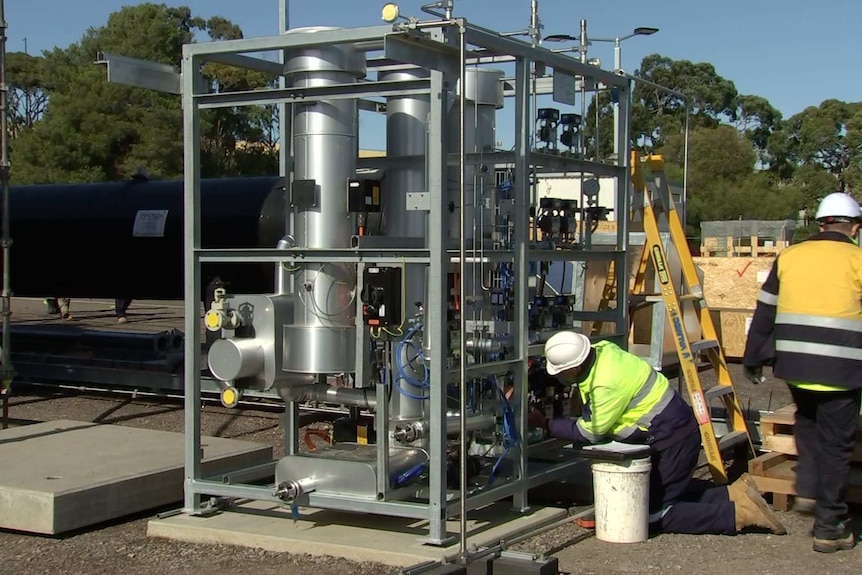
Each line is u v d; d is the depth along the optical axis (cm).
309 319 576
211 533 570
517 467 607
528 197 602
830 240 571
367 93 543
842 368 548
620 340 711
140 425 962
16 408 1059
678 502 589
